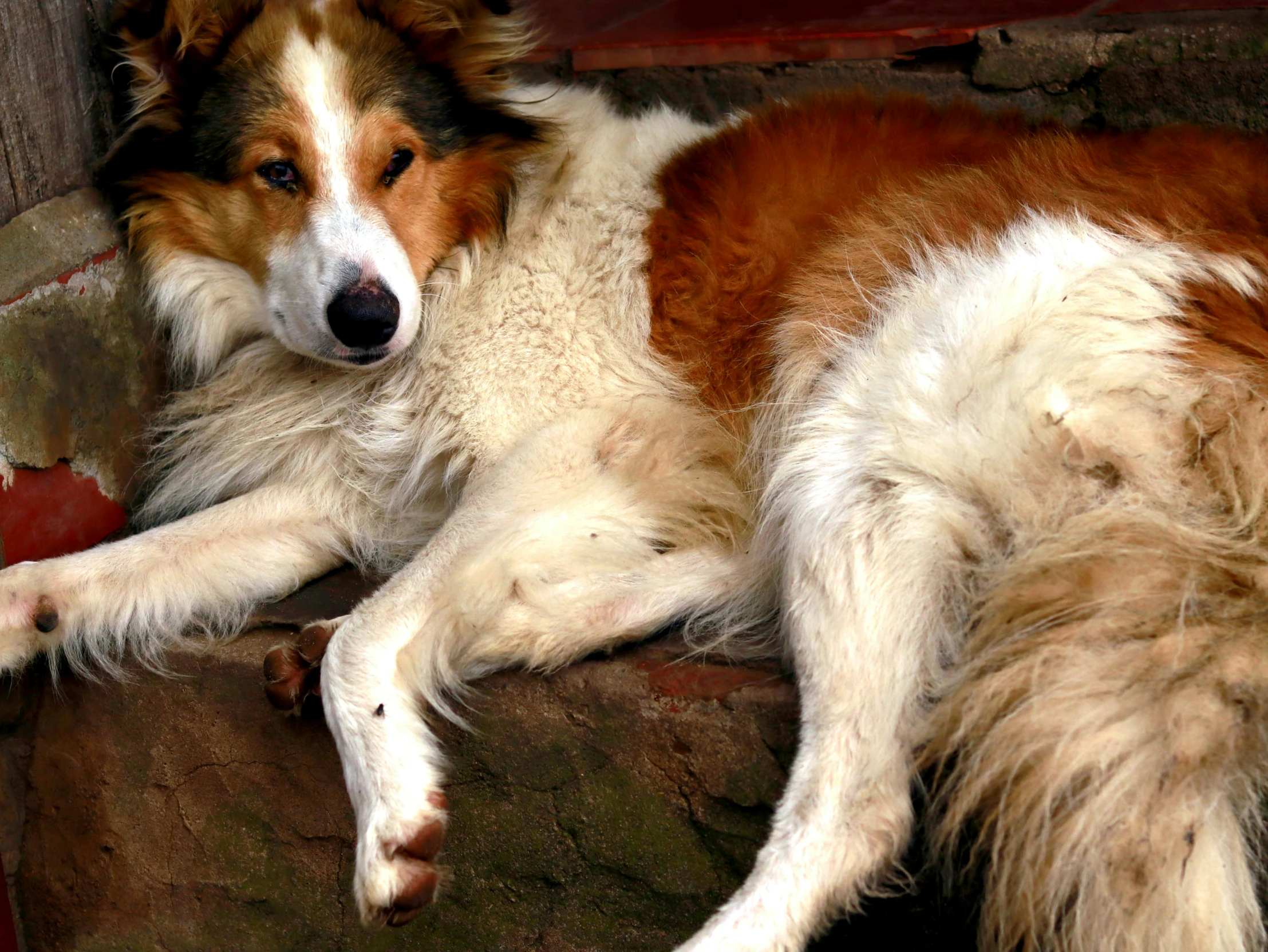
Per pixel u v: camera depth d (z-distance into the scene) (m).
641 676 1.47
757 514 1.55
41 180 1.55
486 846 1.50
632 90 1.89
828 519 1.44
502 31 1.60
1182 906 1.33
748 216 1.58
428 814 1.41
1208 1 1.77
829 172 1.59
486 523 1.52
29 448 1.55
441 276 1.60
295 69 1.53
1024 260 1.49
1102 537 1.40
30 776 1.57
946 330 1.48
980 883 1.40
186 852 1.56
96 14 1.58
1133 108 1.76
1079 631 1.37
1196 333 1.44
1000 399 1.43
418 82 1.56
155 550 1.57
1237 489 1.40
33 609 1.53
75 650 1.55
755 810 1.44
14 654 1.53
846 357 1.52
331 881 1.54
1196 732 1.34
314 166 1.53
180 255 1.60
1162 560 1.38
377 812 1.41
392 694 1.45
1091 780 1.35
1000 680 1.38
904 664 1.41
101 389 1.60
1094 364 1.43
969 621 1.42
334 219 1.53
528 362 1.58
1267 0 1.75
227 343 1.64
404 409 1.61
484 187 1.60
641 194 1.61
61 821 1.58
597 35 1.93
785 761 1.44
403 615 1.48
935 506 1.42
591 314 1.59
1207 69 1.73
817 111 1.63
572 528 1.53
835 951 1.42
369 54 1.55
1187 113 1.74
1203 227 1.47
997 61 1.78
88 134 1.58
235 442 1.66
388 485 1.64
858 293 1.53
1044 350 1.44
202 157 1.56
